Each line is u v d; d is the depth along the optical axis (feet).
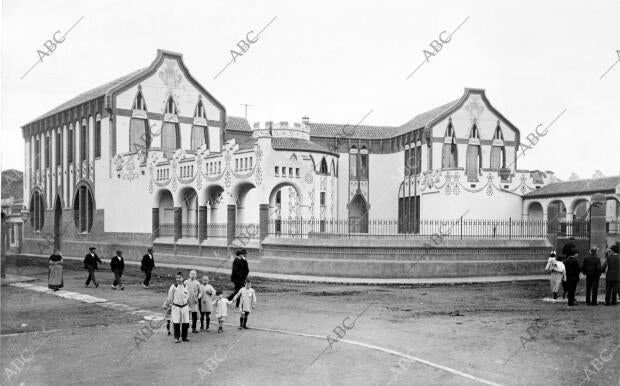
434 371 38.29
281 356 42.55
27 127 208.44
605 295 75.05
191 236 136.36
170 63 165.48
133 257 147.64
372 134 216.54
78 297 76.07
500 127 184.44
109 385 35.99
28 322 57.06
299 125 180.65
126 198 153.07
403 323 55.42
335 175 187.32
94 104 164.96
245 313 53.26
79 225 173.58
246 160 115.65
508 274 104.01
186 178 133.18
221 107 176.04
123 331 52.60
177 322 47.55
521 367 39.47
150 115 161.68
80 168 173.27
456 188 155.94
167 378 37.37
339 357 42.01
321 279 96.27
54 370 39.68
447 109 180.65
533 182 162.71
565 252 75.51
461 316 59.62
